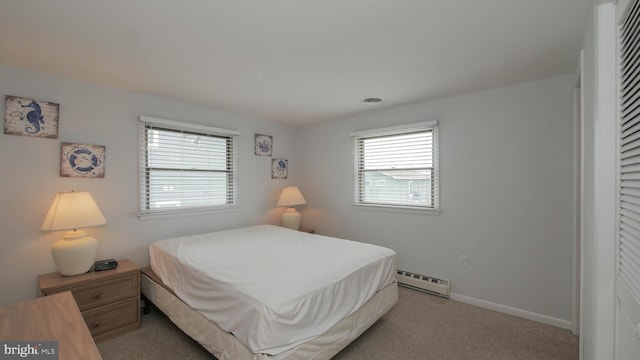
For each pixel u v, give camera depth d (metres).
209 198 3.37
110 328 2.16
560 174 2.32
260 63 2.08
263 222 3.95
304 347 1.51
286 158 4.29
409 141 3.22
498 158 2.61
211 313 1.76
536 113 2.42
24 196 2.16
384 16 1.48
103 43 1.77
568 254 2.29
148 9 1.41
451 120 2.88
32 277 2.19
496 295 2.63
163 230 2.95
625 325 0.96
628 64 0.96
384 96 2.88
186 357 1.93
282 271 1.90
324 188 4.07
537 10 1.42
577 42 1.75
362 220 3.63
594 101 1.20
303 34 1.67
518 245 2.52
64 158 2.32
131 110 2.71
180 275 2.14
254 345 1.39
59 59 2.00
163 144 2.97
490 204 2.66
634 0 0.89
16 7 1.38
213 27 1.58
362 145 3.66
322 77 2.36
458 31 1.63
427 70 2.21
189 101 3.07
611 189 1.08
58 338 1.00
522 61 2.04
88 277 2.10
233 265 2.03
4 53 1.90
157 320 2.44
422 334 2.22
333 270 1.92
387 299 2.32
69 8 1.39
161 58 1.99
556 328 2.30
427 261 3.06
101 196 2.53
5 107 2.07
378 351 2.00
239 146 3.64
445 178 2.92
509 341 2.12
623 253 1.00
